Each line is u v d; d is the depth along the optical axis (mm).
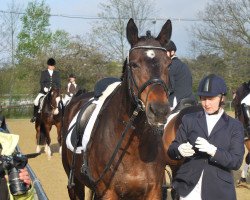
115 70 30938
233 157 3551
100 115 4340
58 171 9914
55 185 8469
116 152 3943
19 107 27047
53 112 11516
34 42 38281
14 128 19859
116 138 4004
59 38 38375
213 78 3693
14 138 3299
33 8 38406
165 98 3469
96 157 4168
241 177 8469
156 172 4008
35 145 14398
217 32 29766
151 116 3426
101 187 4102
